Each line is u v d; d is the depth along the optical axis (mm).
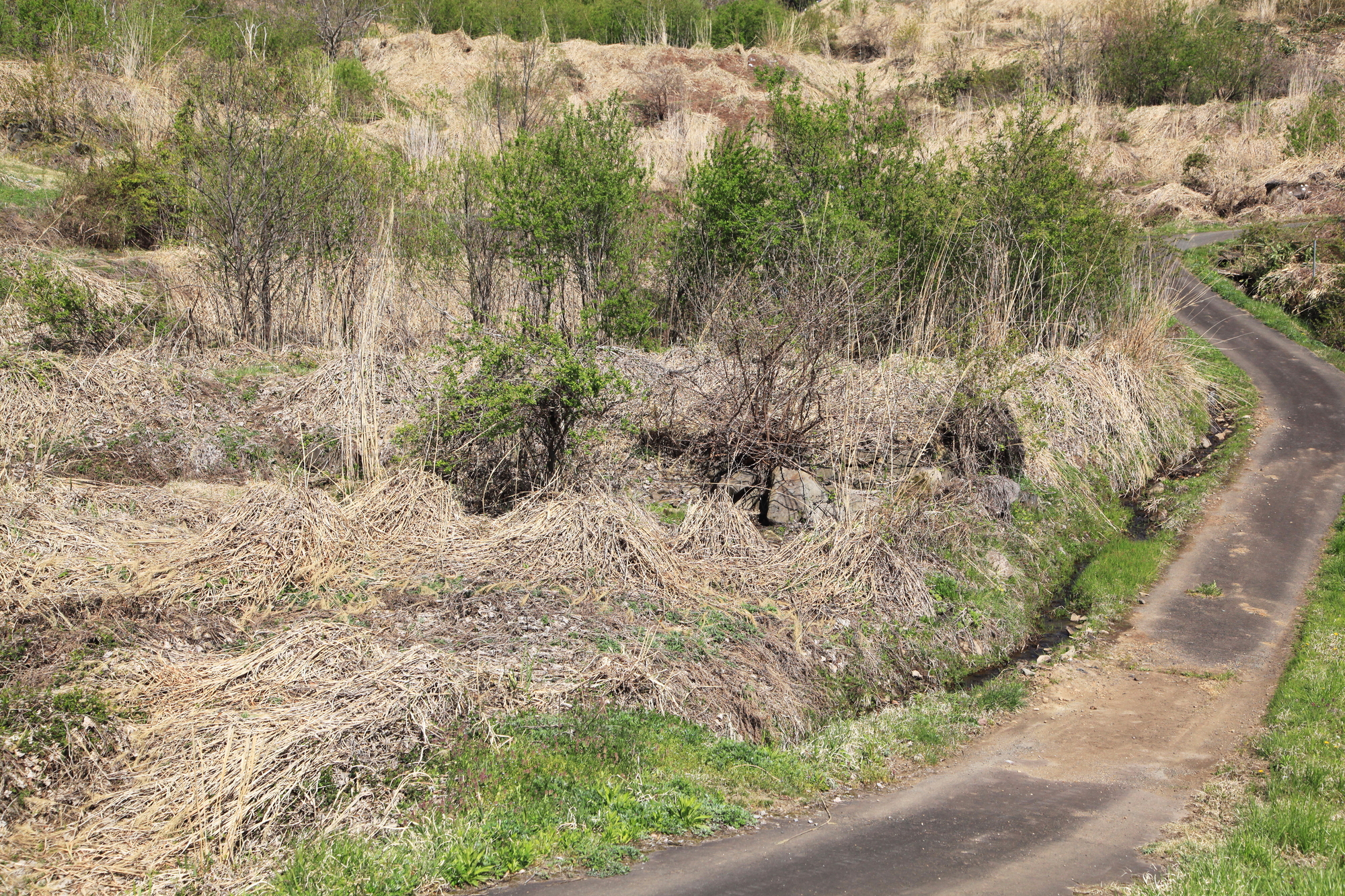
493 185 16469
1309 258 28219
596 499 11070
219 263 16031
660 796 7168
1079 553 13969
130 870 5906
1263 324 25453
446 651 8477
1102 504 15375
